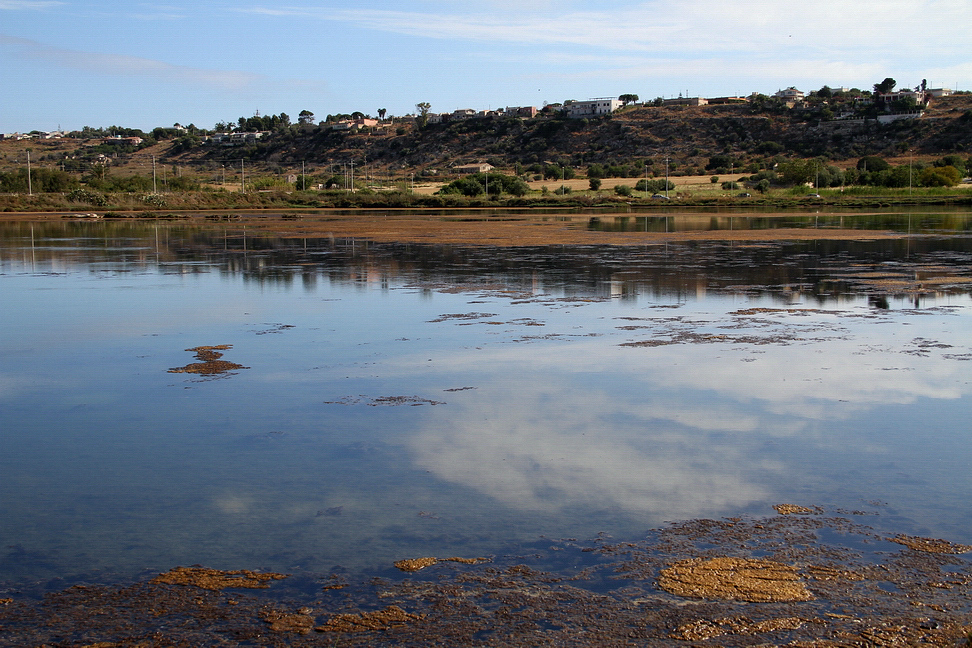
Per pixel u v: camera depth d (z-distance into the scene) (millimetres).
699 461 7879
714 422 9094
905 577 5613
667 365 11789
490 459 7977
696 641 4867
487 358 12297
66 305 17781
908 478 7410
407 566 5848
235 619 5180
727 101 191750
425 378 11117
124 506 6973
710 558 5918
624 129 178625
